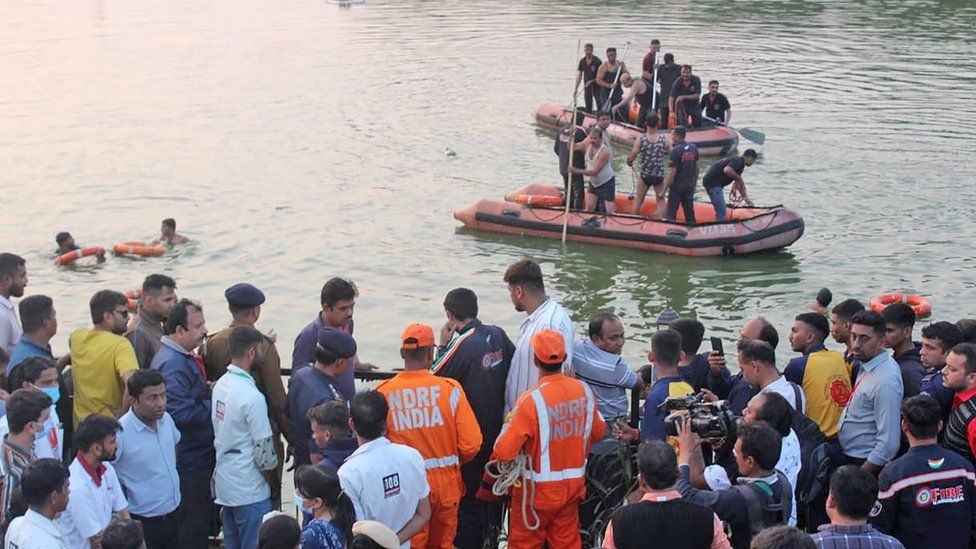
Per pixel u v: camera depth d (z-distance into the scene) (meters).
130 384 6.23
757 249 17.16
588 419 6.06
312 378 6.28
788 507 5.35
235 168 22.72
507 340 6.68
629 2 50.44
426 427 5.98
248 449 6.40
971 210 19.03
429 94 30.44
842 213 19.09
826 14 45.47
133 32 43.91
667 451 4.84
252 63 35.84
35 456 6.34
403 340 6.04
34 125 26.91
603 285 16.03
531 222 18.25
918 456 5.70
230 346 6.42
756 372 6.41
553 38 39.88
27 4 54.22
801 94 29.52
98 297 6.97
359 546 4.87
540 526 6.12
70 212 19.69
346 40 40.72
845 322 7.46
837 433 6.84
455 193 20.89
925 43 37.66
